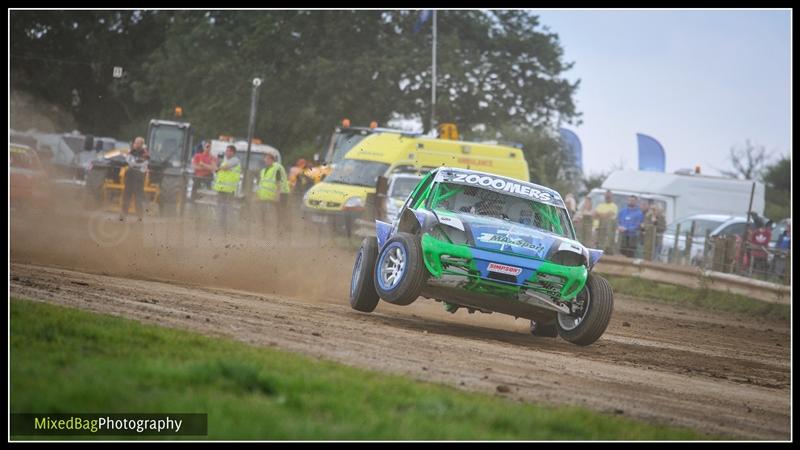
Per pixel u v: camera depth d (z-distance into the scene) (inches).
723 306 2415.1
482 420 721.6
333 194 3129.9
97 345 822.5
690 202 3715.6
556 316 1339.8
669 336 1654.8
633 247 2903.5
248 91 6235.2
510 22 6786.4
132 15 7460.6
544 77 6717.5
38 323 881.5
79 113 7480.3
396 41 6269.7
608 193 3233.3
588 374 1070.4
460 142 3353.8
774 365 1397.6
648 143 4409.5
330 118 6112.2
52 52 7322.8
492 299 1286.9
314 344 1018.7
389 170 3257.9
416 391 790.5
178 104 6560.0
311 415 674.8
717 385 1123.9
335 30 6299.2
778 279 2427.4
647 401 943.7
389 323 1323.8
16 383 662.5
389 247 1317.7
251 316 1206.9
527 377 986.7
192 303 1278.3
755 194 3725.4
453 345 1163.3
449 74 6215.6
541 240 1290.6
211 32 6545.3
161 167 2982.3
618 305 2250.2
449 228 1274.6
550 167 5762.8
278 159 4539.9
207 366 751.1
